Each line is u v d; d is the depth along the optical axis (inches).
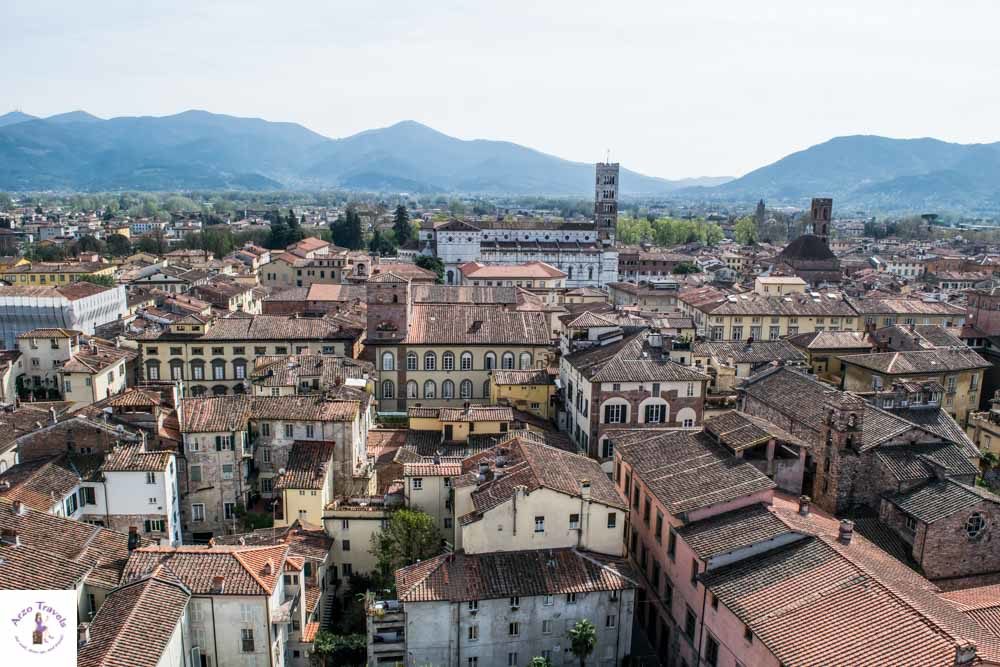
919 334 5305.1
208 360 5462.6
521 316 5590.6
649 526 2982.3
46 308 6501.0
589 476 2947.8
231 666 2347.4
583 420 4128.9
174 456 3321.9
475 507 2733.8
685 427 3887.8
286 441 3590.1
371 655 2586.1
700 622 2468.0
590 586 2551.7
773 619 2084.2
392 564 2945.4
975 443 4146.2
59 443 3287.4
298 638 2620.6
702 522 2600.9
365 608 2859.3
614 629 2600.9
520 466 2881.4
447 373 5369.1
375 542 3137.3
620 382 3964.1
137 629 2085.4
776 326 6584.6
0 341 6530.5
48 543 2513.5
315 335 5531.5
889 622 1919.3
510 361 5378.9
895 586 2089.1
